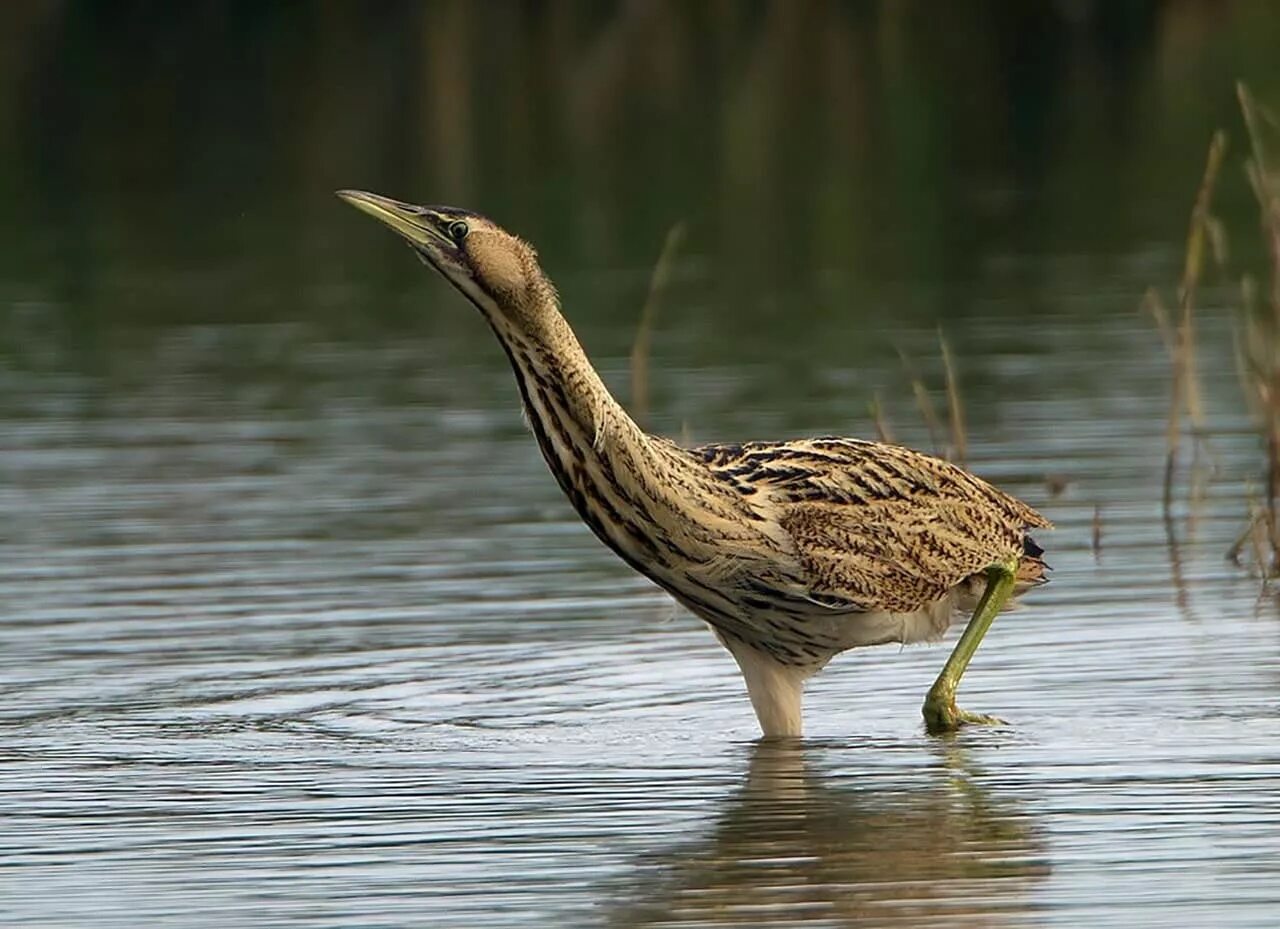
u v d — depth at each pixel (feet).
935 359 74.02
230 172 119.55
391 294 90.53
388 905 30.89
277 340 81.66
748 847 33.27
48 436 67.15
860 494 41.24
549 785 37.11
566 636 47.47
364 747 39.70
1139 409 66.18
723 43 147.23
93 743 40.06
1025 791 36.11
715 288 89.35
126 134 129.70
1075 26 148.56
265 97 136.05
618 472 39.32
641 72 141.49
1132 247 94.22
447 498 59.06
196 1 150.82
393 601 49.96
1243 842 32.78
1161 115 124.77
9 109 135.54
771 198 109.70
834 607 40.75
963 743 39.55
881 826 34.24
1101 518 55.93
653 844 33.50
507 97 135.03
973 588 43.62
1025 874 31.60
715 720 41.68
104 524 56.85
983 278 89.30
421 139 125.70
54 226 108.58
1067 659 45.21
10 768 38.52
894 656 46.80
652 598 50.39
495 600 50.08
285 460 63.41
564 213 106.22
